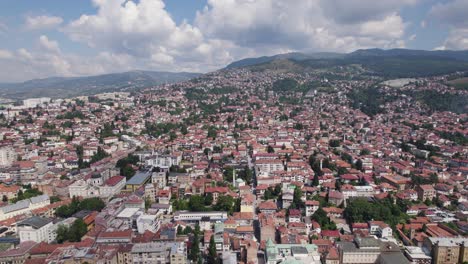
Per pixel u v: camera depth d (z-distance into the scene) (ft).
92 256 629.10
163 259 646.33
